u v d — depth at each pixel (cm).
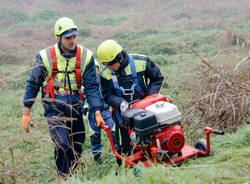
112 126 514
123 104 362
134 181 294
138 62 379
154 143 342
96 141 498
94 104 405
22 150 523
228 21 2017
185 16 2428
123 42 1720
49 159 504
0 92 923
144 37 1761
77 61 400
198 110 494
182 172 287
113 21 2447
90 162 461
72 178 351
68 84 403
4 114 785
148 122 327
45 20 2486
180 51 1437
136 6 3112
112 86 379
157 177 274
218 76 490
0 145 445
